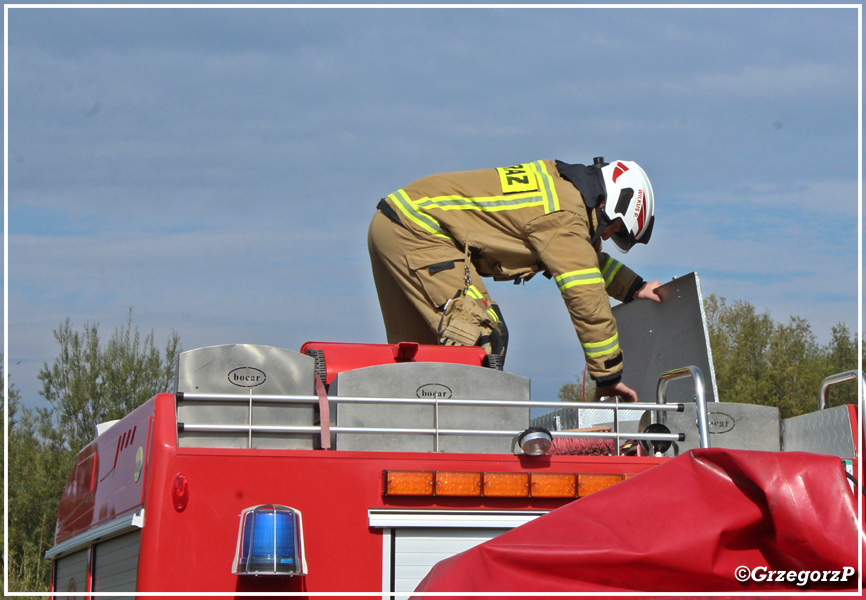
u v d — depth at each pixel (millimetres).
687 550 3186
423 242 7496
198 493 4062
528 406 4746
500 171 7602
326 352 5840
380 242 7723
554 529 3332
